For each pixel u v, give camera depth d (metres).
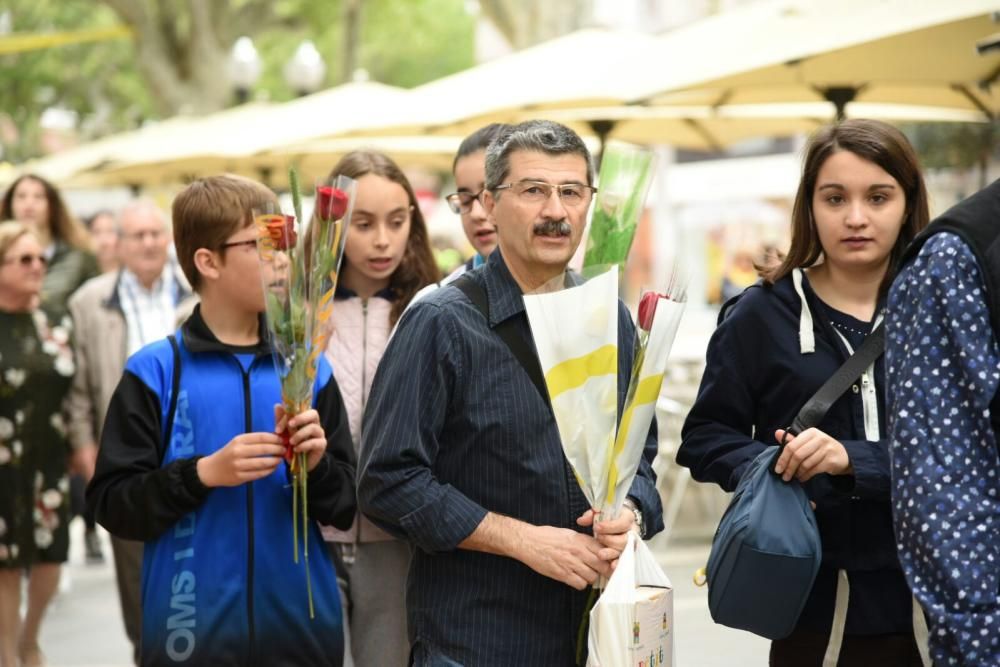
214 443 7.19
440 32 78.69
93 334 13.09
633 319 6.87
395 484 6.28
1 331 12.25
